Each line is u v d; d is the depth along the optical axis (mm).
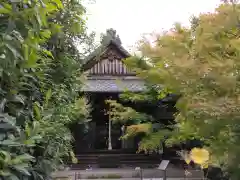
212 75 2096
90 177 11695
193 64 2197
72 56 4828
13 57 1612
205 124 2199
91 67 14422
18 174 1802
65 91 4395
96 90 13586
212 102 2072
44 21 1879
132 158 14203
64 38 4191
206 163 2580
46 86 3596
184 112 2350
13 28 1623
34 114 2537
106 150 14602
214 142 2270
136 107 11914
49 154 3105
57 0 2107
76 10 4008
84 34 4984
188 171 9078
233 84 2051
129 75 14430
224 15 2197
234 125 2105
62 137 3822
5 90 1851
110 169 13289
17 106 2139
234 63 2078
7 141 1592
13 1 1614
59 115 3758
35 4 1753
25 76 2129
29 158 1803
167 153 13875
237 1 2225
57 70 4086
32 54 1900
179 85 2348
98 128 15742
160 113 10695
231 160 2168
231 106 2045
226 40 2162
